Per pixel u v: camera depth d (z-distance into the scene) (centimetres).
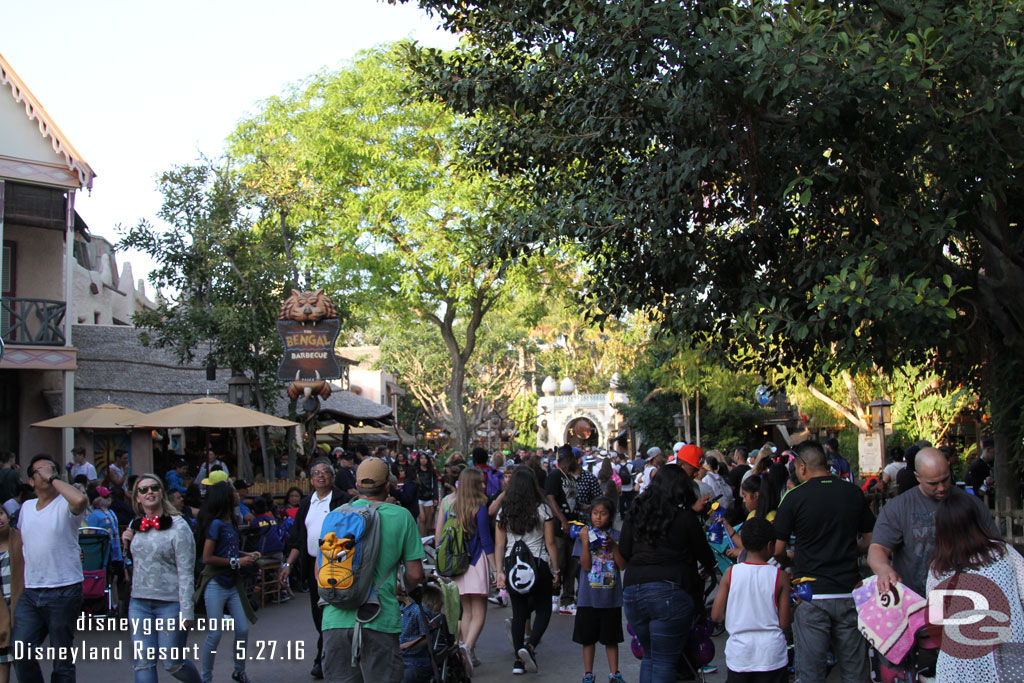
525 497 898
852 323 795
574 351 6725
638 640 690
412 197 3127
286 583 1355
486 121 1269
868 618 561
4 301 1945
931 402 2344
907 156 854
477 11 1177
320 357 988
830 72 784
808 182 827
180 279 2180
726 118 938
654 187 1019
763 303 923
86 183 1933
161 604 731
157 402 2478
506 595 1265
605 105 1010
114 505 1269
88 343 2575
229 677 897
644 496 671
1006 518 1078
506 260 1184
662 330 1112
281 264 2208
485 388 5981
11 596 741
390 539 588
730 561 1036
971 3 796
